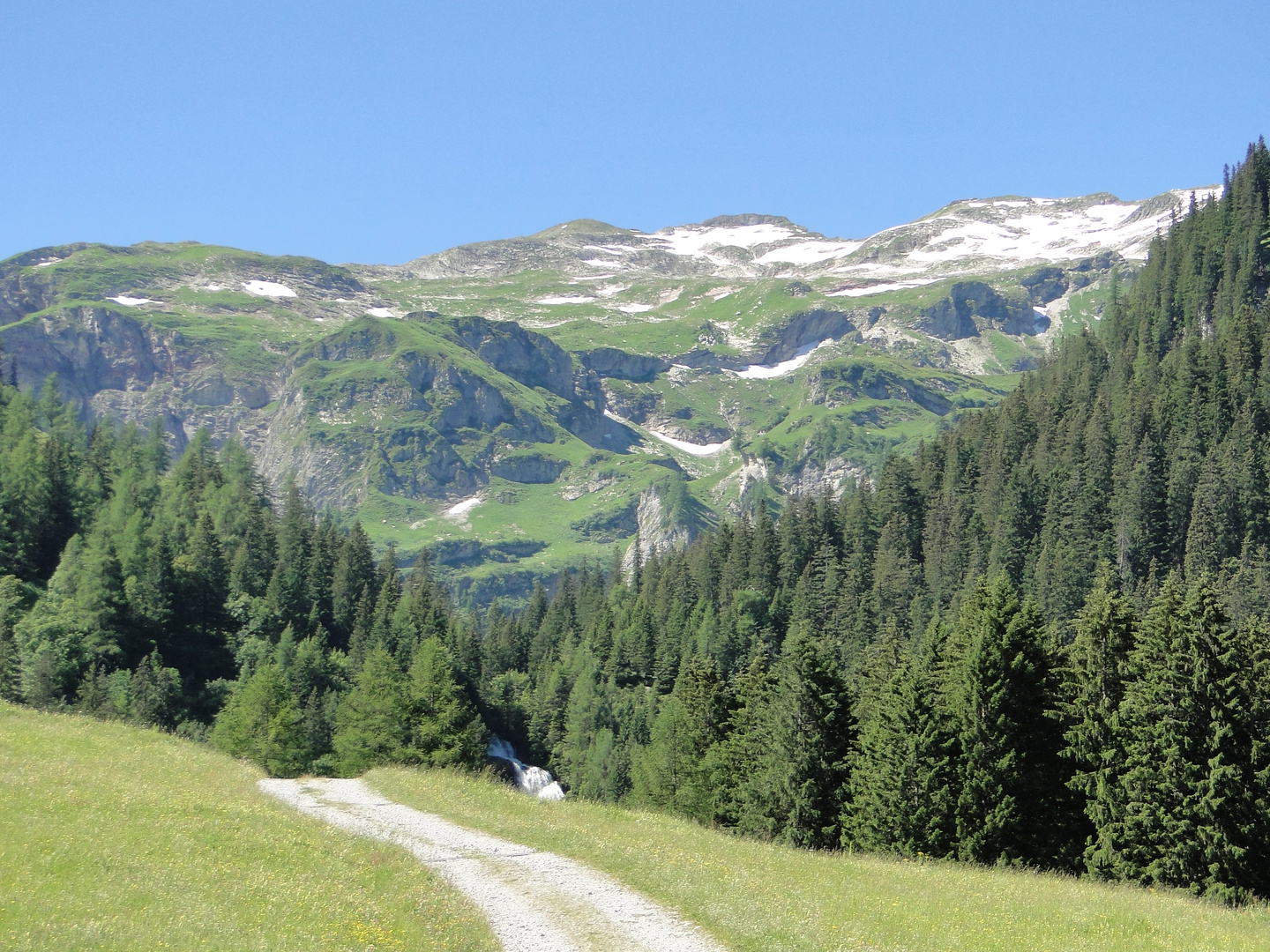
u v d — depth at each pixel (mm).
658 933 29453
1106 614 60500
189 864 31578
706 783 79062
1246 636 57781
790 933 29234
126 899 27500
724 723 83688
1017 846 56250
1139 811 54156
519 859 37531
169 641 157500
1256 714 54656
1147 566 167500
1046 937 32812
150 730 61188
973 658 59406
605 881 35031
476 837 41188
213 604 172750
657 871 36000
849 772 66500
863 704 79000
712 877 35750
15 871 28391
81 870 29359
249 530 199875
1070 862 56062
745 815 68812
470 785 53281
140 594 155750
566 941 28562
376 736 81500
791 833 65375
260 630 173125
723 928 29688
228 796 43719
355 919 28703
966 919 33750
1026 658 59062
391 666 86188
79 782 40969
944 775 58094
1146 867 53750
